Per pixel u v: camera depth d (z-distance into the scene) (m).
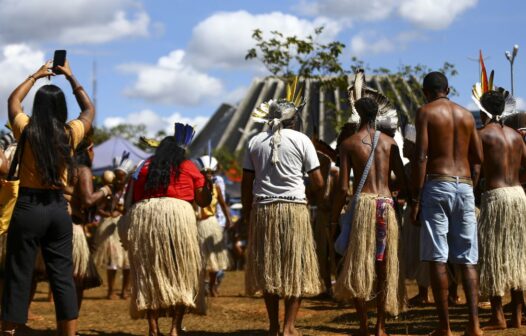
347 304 9.32
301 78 16.83
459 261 6.13
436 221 6.10
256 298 10.88
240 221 16.81
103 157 21.33
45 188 5.43
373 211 6.14
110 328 7.87
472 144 6.21
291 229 6.14
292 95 6.92
